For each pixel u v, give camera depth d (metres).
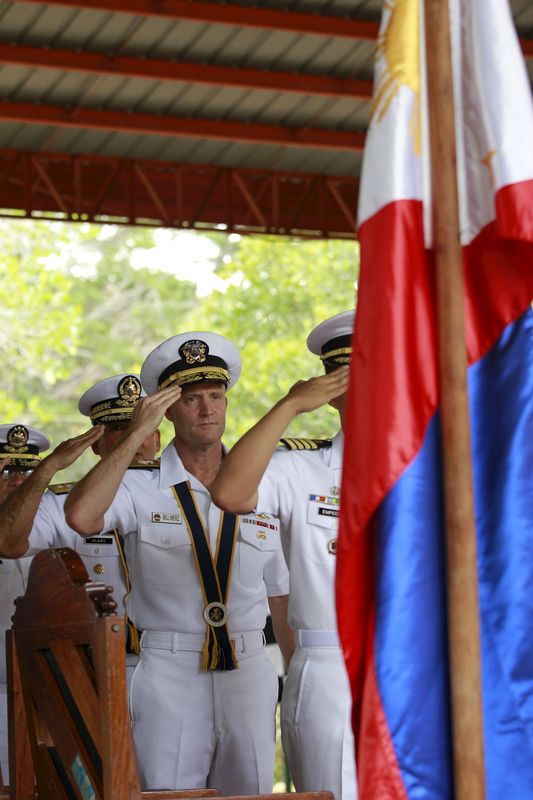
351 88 13.14
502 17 2.88
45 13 11.80
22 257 24.94
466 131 2.94
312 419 21.48
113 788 3.09
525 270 2.94
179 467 5.00
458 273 2.76
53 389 26.81
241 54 12.77
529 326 2.93
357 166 15.69
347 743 4.13
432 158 2.80
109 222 15.07
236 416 21.23
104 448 5.88
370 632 2.79
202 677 4.79
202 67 12.78
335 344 4.61
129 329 28.56
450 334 2.74
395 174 2.80
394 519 2.75
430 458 2.78
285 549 4.40
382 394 2.75
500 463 2.90
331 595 4.28
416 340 2.77
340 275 23.02
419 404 2.76
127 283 28.98
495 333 2.94
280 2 11.89
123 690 3.13
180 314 28.80
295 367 21.39
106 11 11.38
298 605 4.31
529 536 2.86
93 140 14.65
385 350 2.76
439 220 2.77
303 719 4.20
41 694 3.63
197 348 4.99
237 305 22.80
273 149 15.12
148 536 4.88
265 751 4.87
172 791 3.75
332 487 4.36
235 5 11.60
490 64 2.87
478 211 2.93
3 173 14.73
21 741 3.77
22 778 3.75
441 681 2.75
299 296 22.77
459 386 2.73
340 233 16.09
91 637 3.21
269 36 12.41
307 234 15.90
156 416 4.56
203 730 4.76
